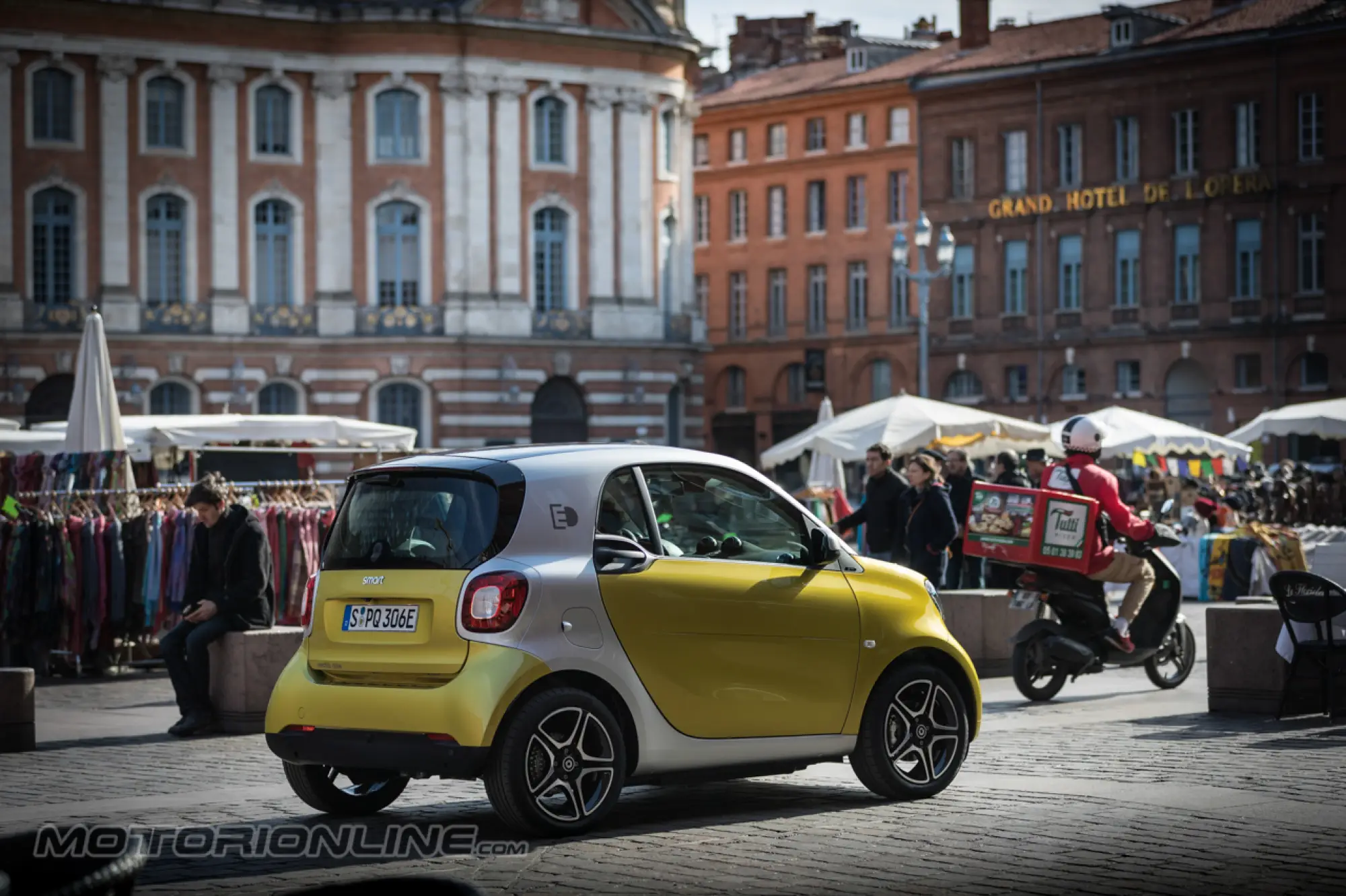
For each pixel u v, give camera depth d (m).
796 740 10.88
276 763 13.77
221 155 58.47
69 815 11.26
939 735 11.48
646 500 10.62
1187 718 15.40
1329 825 10.03
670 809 11.12
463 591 9.96
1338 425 37.84
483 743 9.73
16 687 14.64
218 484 15.90
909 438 31.48
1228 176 67.94
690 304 65.56
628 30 62.25
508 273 60.59
